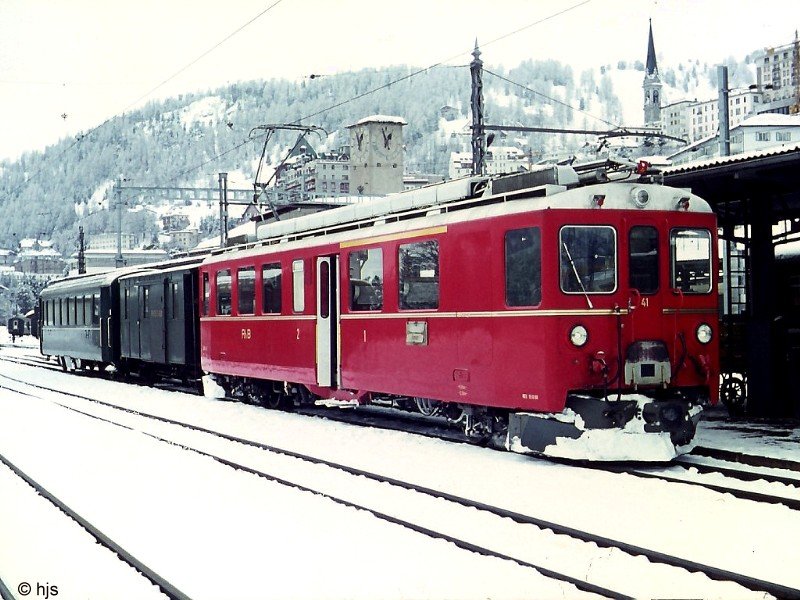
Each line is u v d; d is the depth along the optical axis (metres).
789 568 6.41
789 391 14.45
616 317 10.39
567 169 10.71
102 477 10.71
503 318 10.75
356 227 14.09
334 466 10.86
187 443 13.21
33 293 81.88
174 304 21.98
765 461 10.45
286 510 8.68
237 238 18.70
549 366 10.17
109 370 28.58
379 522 8.07
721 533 7.36
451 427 13.98
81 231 48.66
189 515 8.57
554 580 6.30
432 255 12.00
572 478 9.60
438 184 12.80
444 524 7.98
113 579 6.72
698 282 10.91
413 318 12.39
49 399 21.09
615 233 10.46
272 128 26.19
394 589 6.18
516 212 10.59
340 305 14.20
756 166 12.28
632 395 10.30
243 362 17.45
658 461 10.45
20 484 10.63
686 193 10.91
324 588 6.25
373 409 17.31
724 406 15.95
